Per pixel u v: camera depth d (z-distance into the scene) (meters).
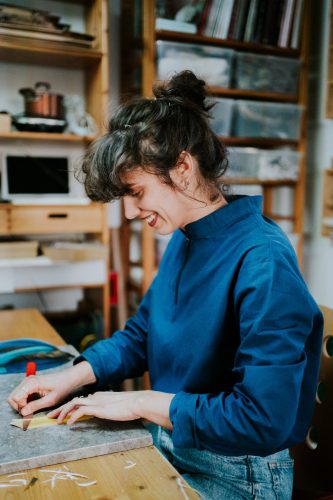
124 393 0.89
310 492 1.09
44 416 0.88
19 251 2.24
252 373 0.78
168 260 1.12
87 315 2.59
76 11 2.49
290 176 2.70
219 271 0.93
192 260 0.99
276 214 3.05
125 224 2.74
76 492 0.67
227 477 0.94
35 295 2.66
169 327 1.00
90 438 0.79
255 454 0.81
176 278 1.02
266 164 2.62
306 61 2.65
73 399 0.90
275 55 2.68
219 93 2.50
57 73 2.51
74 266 2.30
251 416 0.76
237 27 2.47
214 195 0.95
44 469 0.73
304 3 2.60
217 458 0.95
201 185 0.91
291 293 0.81
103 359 1.09
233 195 1.02
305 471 1.11
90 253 2.31
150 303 1.19
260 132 2.59
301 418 0.92
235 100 2.50
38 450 0.75
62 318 2.53
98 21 2.25
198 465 0.97
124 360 1.13
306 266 3.03
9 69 2.41
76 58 2.27
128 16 2.51
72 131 2.34
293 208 2.98
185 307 0.98
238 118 2.52
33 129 2.21
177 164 0.85
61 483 0.69
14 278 2.21
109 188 0.84
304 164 2.72
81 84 2.56
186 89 0.93
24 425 0.84
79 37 2.18
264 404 0.76
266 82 2.58
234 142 2.71
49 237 2.60
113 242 2.65
